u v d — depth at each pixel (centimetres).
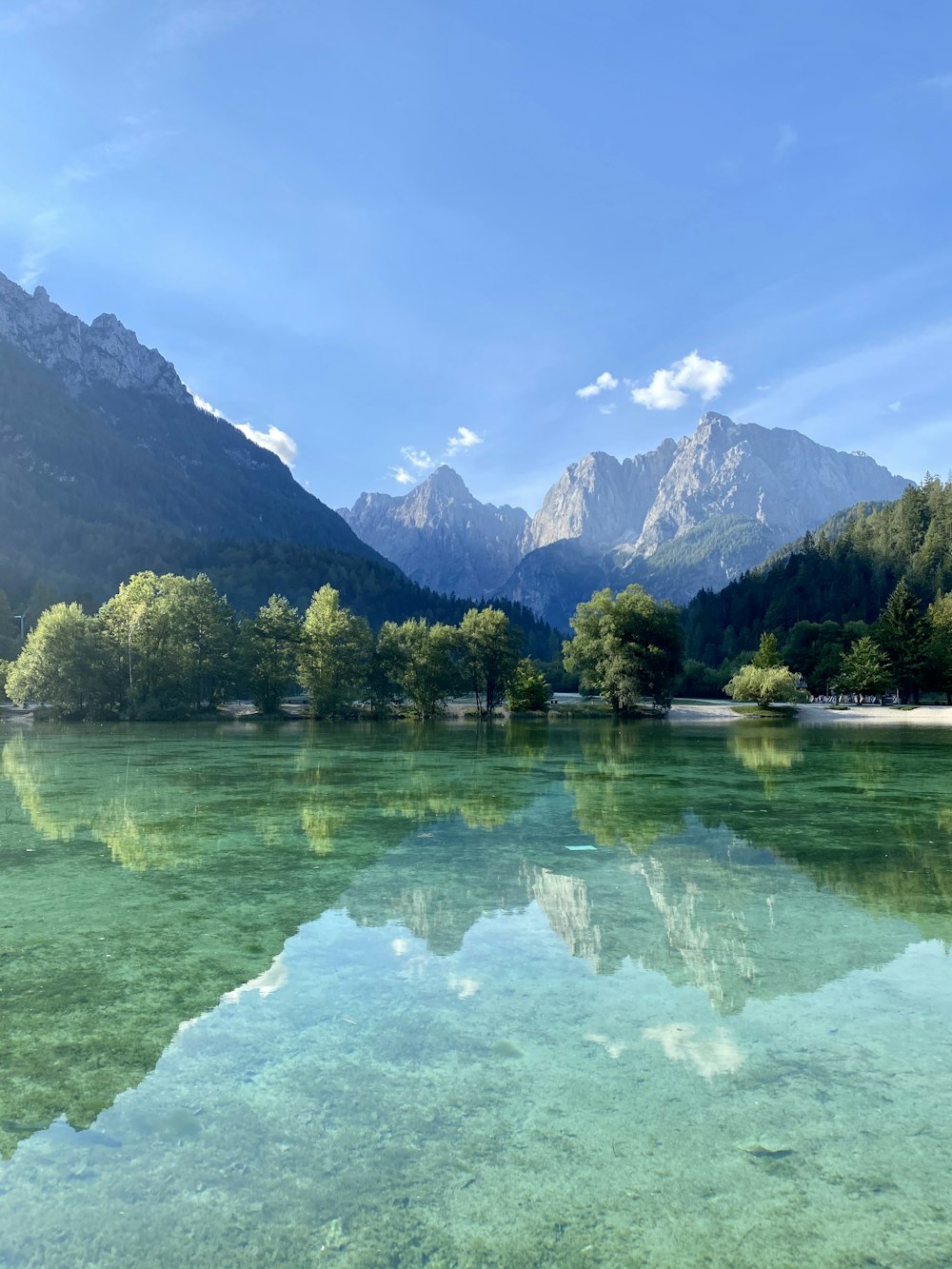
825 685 10800
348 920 1047
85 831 1686
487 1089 599
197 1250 429
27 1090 603
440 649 7250
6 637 10544
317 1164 506
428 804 2053
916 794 2219
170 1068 635
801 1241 430
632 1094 592
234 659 6994
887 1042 679
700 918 1048
